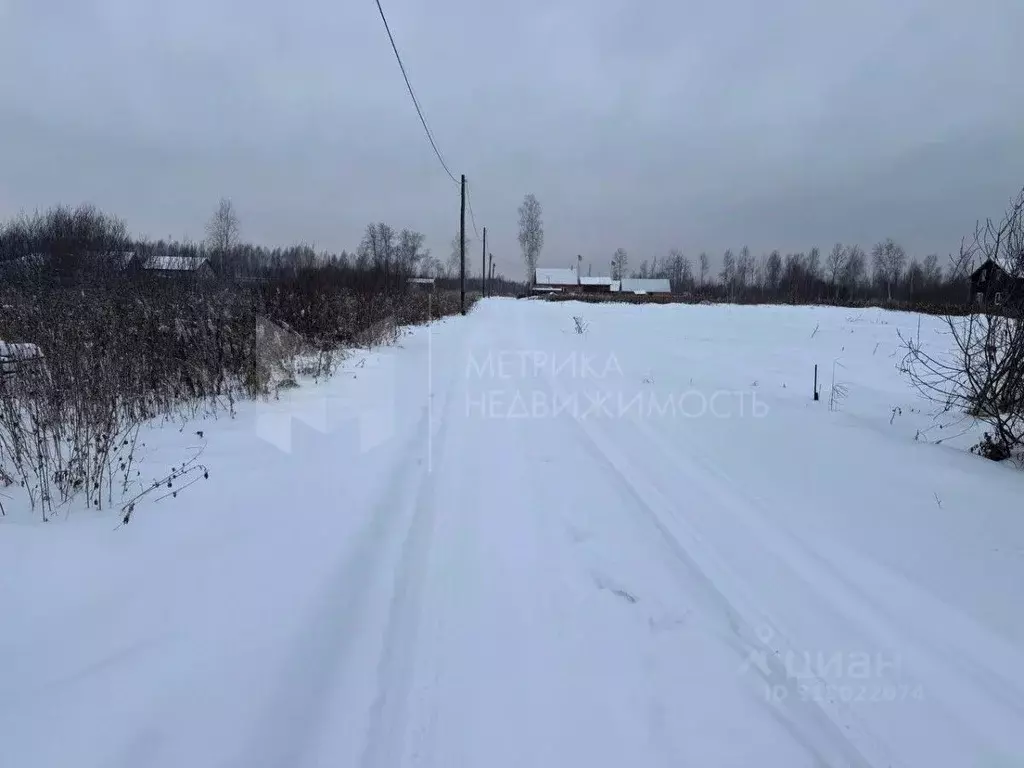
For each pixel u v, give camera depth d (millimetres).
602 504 4633
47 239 18281
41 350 5613
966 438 5945
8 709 2172
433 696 2609
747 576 3562
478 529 4223
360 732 2396
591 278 94812
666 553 3852
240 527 3902
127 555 3389
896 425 6492
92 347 5926
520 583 3510
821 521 4250
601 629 3068
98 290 10766
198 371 7258
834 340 16094
